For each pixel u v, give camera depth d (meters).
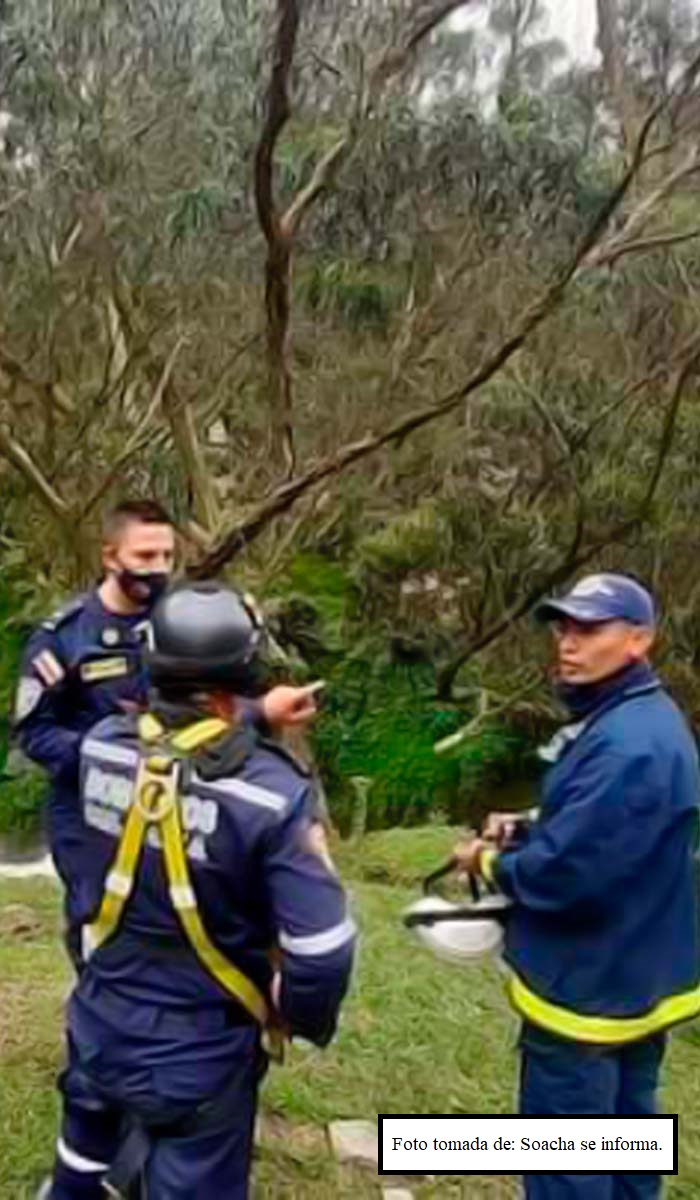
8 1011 3.65
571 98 6.46
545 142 6.32
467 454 10.05
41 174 7.22
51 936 4.46
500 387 9.19
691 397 9.45
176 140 7.10
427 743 11.66
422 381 7.81
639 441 9.52
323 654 11.39
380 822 11.45
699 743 9.34
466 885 2.77
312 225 6.64
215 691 1.99
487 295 7.46
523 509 10.16
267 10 6.08
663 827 2.25
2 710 10.15
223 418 8.81
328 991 1.93
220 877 1.96
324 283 7.12
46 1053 3.37
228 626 1.99
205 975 2.02
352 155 6.05
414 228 6.76
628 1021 2.35
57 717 2.63
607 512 9.59
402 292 7.25
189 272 7.42
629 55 5.66
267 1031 2.10
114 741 2.05
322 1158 3.04
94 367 8.68
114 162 7.07
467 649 10.94
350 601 11.35
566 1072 2.37
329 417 8.03
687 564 9.83
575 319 8.38
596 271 7.34
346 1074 3.42
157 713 2.01
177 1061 2.03
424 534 10.55
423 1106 3.32
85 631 2.65
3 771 9.98
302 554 11.20
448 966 4.18
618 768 2.23
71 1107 2.20
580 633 2.32
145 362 8.16
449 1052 3.59
